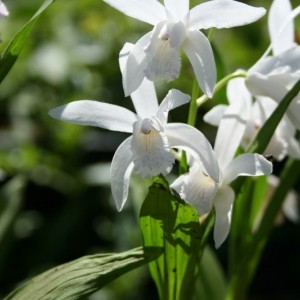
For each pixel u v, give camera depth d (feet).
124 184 0.99
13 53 1.01
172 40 0.95
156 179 0.99
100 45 2.03
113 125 0.99
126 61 0.97
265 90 1.07
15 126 1.98
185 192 1.01
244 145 1.16
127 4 0.97
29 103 2.01
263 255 2.09
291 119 1.08
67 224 1.86
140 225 1.00
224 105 1.16
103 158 2.01
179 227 1.01
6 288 1.80
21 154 1.91
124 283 1.77
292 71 1.06
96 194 1.91
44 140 1.97
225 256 1.98
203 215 1.05
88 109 0.98
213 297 1.35
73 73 2.00
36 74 2.00
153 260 1.03
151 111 0.99
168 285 1.10
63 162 1.94
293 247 2.07
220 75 1.24
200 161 0.99
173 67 0.97
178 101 0.94
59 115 0.97
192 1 1.83
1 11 0.98
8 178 1.93
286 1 1.13
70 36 2.06
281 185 1.22
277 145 1.15
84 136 1.96
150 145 0.99
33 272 1.80
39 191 1.94
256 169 1.00
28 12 2.03
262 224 1.23
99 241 1.87
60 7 2.06
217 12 0.95
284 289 2.08
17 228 1.85
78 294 0.98
